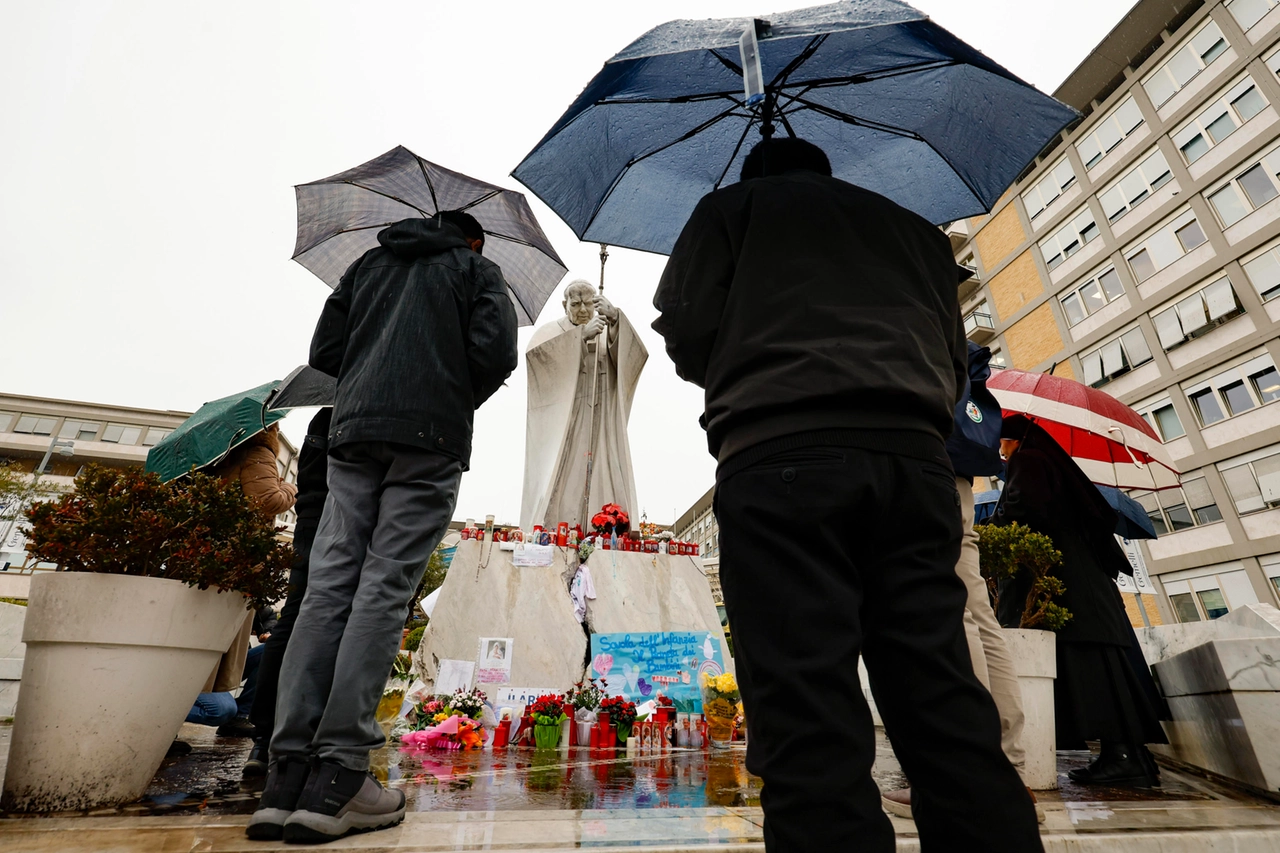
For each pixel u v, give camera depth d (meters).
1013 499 3.34
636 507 7.43
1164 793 2.69
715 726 4.54
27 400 42.56
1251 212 19.12
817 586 0.95
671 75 1.92
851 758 0.87
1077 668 3.07
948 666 0.97
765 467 1.02
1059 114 1.92
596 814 1.92
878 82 2.09
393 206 3.28
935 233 1.35
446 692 4.89
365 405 1.90
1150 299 21.45
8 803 1.68
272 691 2.46
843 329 1.08
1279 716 2.53
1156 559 20.45
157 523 1.90
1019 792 0.91
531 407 7.93
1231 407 19.19
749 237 1.21
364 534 1.92
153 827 1.59
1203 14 20.47
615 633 5.42
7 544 28.52
